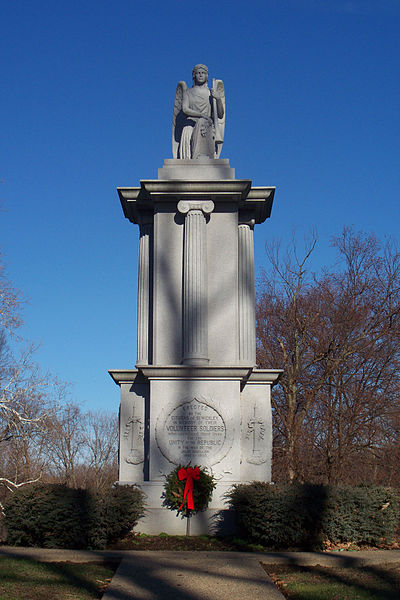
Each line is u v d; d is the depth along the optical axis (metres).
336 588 10.13
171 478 15.41
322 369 32.75
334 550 13.75
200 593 9.54
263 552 13.07
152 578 10.34
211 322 17.38
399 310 31.98
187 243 17.61
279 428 33.34
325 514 13.89
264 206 19.42
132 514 14.52
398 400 31.41
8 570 10.67
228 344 17.27
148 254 18.98
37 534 13.73
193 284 17.27
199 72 19.88
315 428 32.03
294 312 33.53
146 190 17.73
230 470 16.05
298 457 30.75
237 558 11.99
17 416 25.83
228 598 9.32
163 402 16.41
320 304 34.09
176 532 15.41
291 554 12.54
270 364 34.00
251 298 19.03
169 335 17.44
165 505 15.66
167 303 17.61
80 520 13.51
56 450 47.09
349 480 31.12
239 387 16.47
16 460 28.08
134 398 17.31
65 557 12.02
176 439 16.20
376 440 31.19
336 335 32.41
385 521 14.55
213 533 15.34
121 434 17.11
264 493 14.16
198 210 17.78
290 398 31.94
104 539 13.69
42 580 10.22
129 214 19.78
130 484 15.68
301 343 33.50
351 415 30.84
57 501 13.62
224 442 16.17
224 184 17.64
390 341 32.06
